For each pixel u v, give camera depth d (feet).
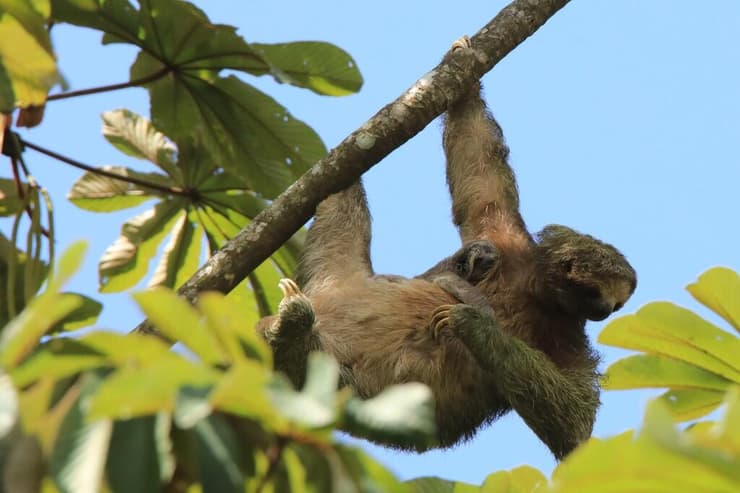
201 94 46.78
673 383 40.81
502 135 54.60
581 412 46.24
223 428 18.92
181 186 51.19
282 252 50.03
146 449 17.94
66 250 18.16
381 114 40.45
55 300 18.04
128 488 17.72
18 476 17.56
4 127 37.47
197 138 49.32
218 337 19.12
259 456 19.45
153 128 52.49
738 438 16.19
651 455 16.43
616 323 40.40
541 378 45.03
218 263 37.42
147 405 17.58
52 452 17.54
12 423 17.83
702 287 39.47
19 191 39.19
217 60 45.52
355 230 48.34
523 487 29.60
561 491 16.79
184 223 51.49
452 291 47.34
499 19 44.06
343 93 47.65
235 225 51.26
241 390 17.57
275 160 47.91
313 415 17.40
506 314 48.80
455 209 53.47
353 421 17.89
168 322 18.95
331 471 18.83
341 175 39.27
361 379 45.44
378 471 18.92
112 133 52.47
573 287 47.26
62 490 17.22
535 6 44.42
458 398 46.93
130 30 44.29
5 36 27.45
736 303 39.24
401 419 17.81
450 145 54.03
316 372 18.15
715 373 40.34
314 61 46.73
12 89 28.53
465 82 42.19
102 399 17.01
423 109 40.93
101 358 18.54
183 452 18.67
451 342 46.24
